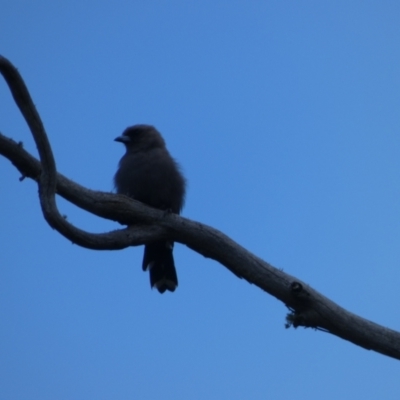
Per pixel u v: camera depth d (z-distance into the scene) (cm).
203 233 1081
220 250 1080
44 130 943
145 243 1097
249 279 1069
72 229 1002
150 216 1092
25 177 1039
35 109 930
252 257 1066
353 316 1036
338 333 1043
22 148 1012
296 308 1048
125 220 1096
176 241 1115
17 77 901
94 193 1079
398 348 1028
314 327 1050
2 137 999
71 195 1065
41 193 980
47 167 967
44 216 984
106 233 1051
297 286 1029
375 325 1038
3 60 881
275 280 1046
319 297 1034
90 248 1034
